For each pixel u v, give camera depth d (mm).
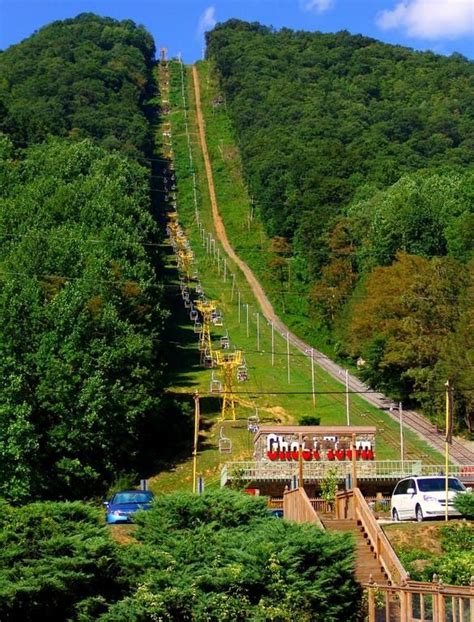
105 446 140125
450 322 193125
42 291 159125
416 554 79938
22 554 64562
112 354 146625
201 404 195125
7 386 130500
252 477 132375
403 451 149625
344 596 65312
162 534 70062
